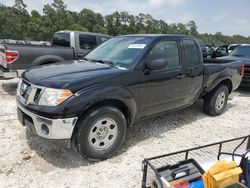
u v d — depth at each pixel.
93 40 9.02
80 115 3.35
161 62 4.05
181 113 5.98
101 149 3.66
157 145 4.31
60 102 3.26
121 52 4.41
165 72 4.42
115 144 3.79
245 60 8.95
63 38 8.90
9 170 3.38
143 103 4.18
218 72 5.62
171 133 4.84
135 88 3.97
